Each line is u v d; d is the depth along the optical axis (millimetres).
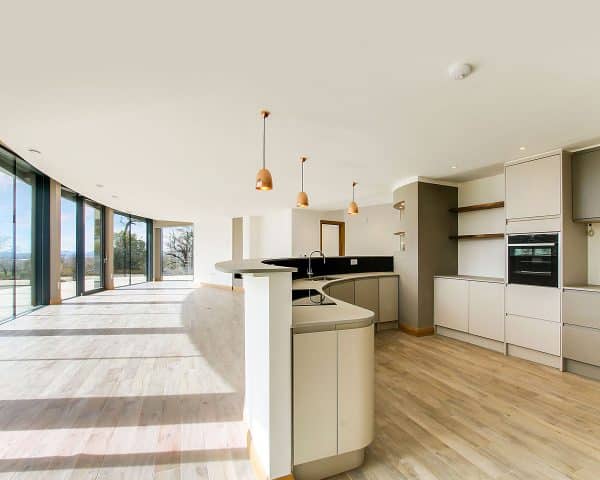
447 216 4977
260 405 1817
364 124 2781
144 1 1409
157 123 2816
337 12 1464
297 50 1766
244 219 9828
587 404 2645
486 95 2262
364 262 5504
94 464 1896
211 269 10781
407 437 2178
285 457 1700
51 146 3535
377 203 7469
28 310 6277
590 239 3553
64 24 1570
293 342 1748
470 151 3527
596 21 1503
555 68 1914
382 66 1914
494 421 2379
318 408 1791
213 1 1403
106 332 4844
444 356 3844
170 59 1868
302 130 2945
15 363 3549
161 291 9445
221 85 2158
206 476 1809
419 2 1394
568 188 3432
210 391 2891
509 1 1386
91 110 2574
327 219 8883
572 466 1884
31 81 2137
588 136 3064
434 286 4852
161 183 5469
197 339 4508
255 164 4156
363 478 1801
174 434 2217
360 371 1892
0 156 5090
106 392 2857
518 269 3762
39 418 2414
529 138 3115
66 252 7520
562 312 3352
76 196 7883
